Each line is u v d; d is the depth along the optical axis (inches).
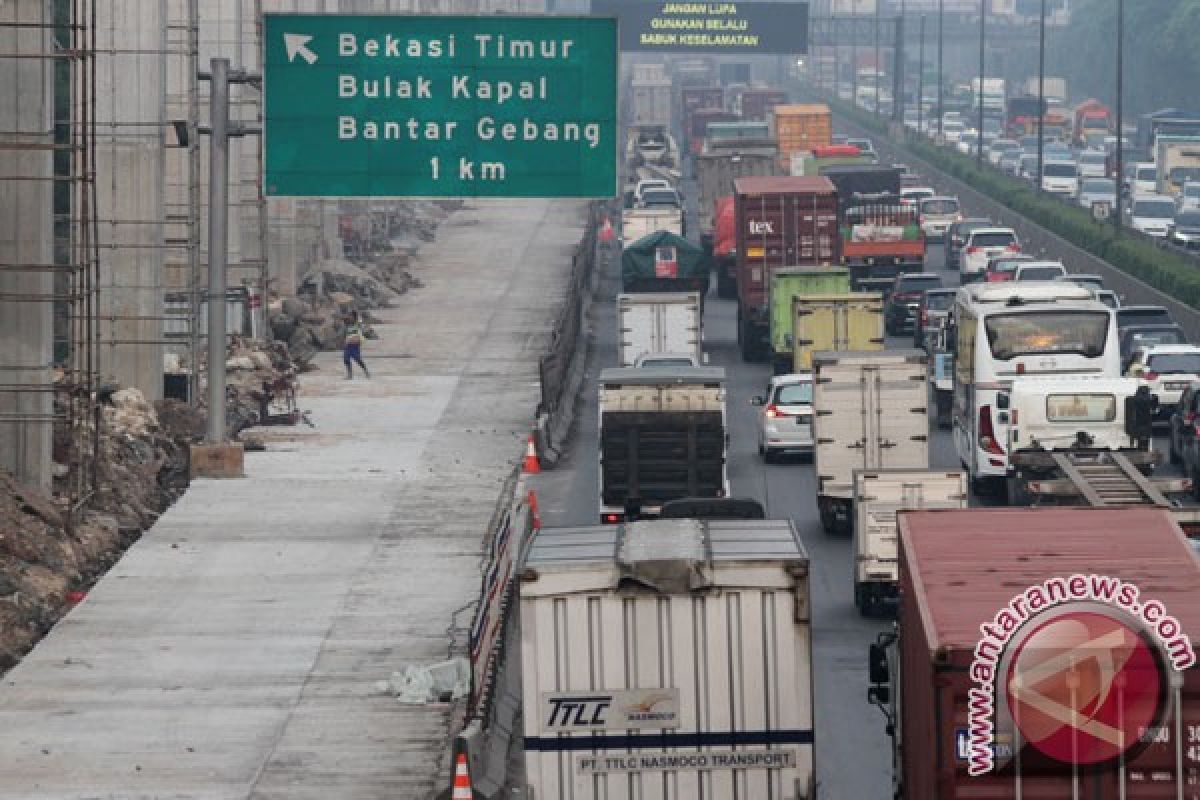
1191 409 5521.7
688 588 2517.2
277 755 3287.4
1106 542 2437.3
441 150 5408.5
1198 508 3211.1
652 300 7027.6
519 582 2522.1
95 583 4389.8
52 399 5285.4
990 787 2114.9
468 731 3004.4
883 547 4037.9
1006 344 5388.8
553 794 2534.5
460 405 6860.2
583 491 5477.4
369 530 4921.3
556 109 5393.7
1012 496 5029.5
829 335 6683.1
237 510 5132.9
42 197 5022.1
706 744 2532.0
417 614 4136.3
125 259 6392.7
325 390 7140.8
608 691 2524.6
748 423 6579.7
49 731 3405.5
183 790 3125.0
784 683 2527.1
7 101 4980.3
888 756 3221.0
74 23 5064.0
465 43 5388.8
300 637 3973.9
